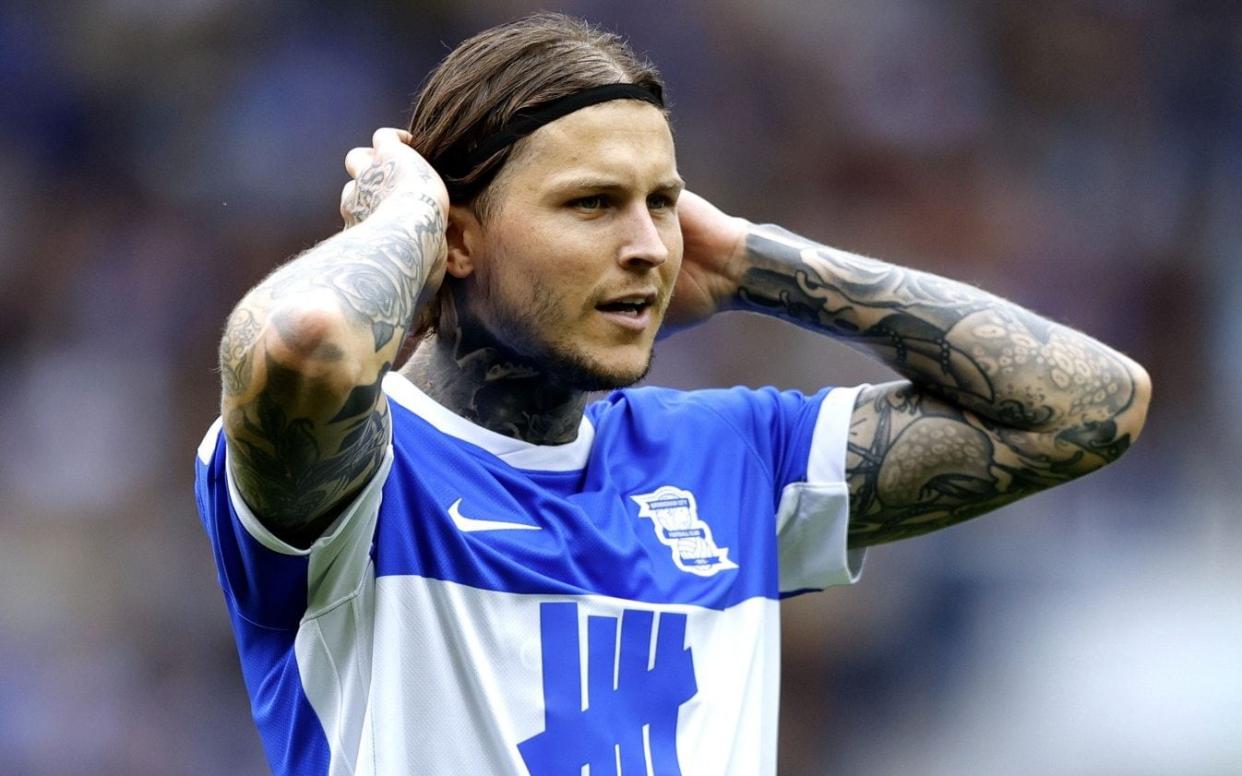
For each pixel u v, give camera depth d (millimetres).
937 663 32000
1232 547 37500
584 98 8555
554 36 8789
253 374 7105
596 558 8883
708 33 42094
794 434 10273
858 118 42531
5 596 33094
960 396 10102
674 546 9328
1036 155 43438
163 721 31625
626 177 8523
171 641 32938
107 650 32469
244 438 7289
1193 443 41250
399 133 8930
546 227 8523
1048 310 42375
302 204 39375
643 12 41625
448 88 8812
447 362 9102
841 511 10109
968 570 32906
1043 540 34281
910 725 31375
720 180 41812
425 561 8406
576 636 8656
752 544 9727
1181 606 34719
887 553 32594
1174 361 42594
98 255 38219
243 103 39688
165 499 35781
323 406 7172
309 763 8312
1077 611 33844
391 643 8211
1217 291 43344
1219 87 44750
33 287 37656
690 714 8945
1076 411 10062
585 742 8484
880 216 42125
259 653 8508
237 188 39188
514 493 8891
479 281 8797
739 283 10477
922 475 10148
